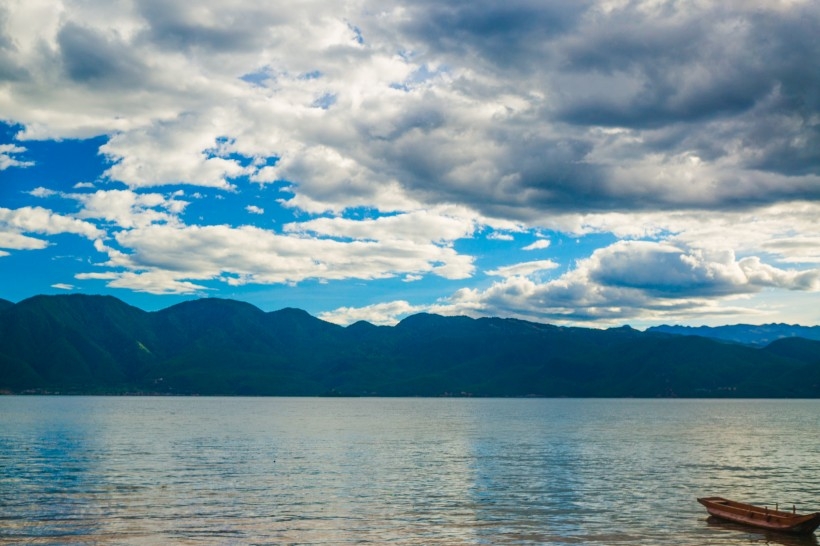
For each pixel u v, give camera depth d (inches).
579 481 3034.0
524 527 2119.8
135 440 5088.6
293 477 3088.1
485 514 2300.7
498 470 3405.5
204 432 6063.0
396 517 2241.6
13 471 3221.0
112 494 2598.4
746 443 5162.4
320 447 4626.0
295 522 2155.5
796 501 2615.7
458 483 2947.8
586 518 2251.5
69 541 1904.5
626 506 2453.2
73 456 3902.6
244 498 2541.8
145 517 2202.3
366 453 4234.7
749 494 2748.5
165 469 3334.2
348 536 1989.4
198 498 2532.0
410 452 4330.7
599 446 4852.4
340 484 2891.2
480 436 5831.7
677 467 3575.3
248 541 1926.7
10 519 2161.7
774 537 2020.2
